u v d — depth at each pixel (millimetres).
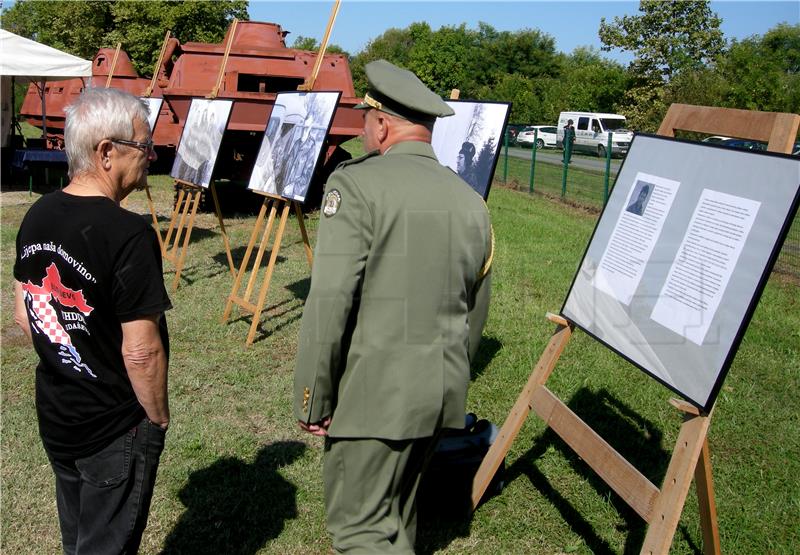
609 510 3297
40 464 3605
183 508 3250
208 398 4395
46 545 2996
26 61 12172
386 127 2404
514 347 5199
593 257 3016
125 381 2146
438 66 50656
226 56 7074
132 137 2146
